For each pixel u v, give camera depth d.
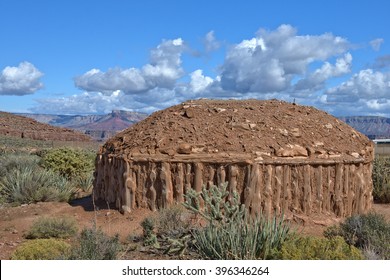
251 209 10.84
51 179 15.52
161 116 13.31
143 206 11.59
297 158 11.34
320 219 11.05
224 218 8.05
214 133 11.92
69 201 14.40
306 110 13.71
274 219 7.95
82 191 16.94
